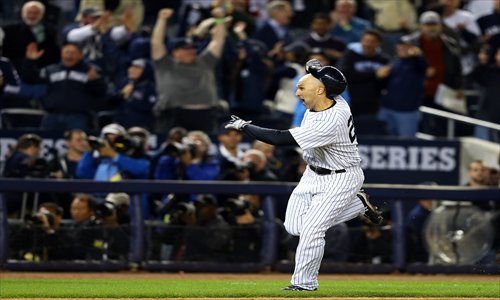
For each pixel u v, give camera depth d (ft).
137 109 139.03
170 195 120.37
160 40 137.49
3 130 134.21
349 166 74.59
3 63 139.13
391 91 145.38
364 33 144.77
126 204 115.44
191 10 156.56
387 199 119.96
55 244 114.01
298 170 124.36
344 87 73.41
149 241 115.75
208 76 139.54
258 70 145.48
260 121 143.33
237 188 116.67
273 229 117.60
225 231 117.19
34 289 85.10
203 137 122.83
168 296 76.89
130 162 118.11
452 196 120.16
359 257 119.03
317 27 150.20
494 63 155.02
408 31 168.14
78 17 151.33
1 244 112.98
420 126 154.92
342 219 76.07
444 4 164.35
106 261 114.73
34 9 142.10
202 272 116.67
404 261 119.44
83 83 138.82
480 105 153.38
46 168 119.85
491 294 79.10
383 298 73.15
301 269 75.05
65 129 138.51
